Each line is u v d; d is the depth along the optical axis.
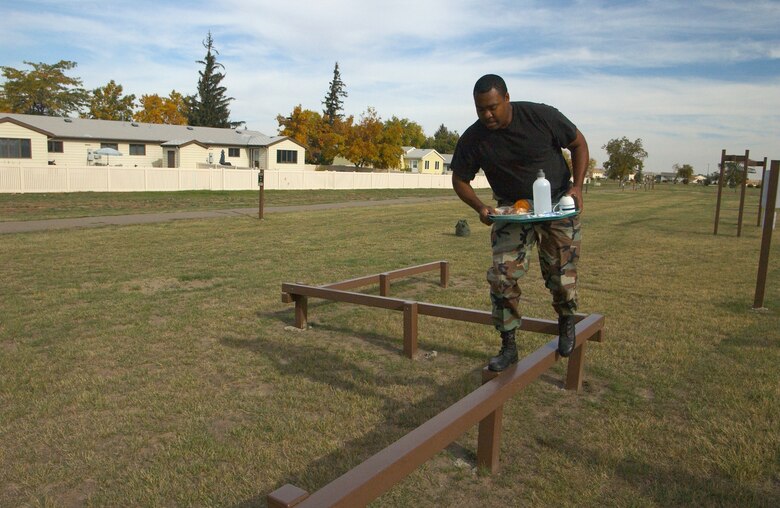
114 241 13.31
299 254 11.56
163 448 3.52
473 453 3.51
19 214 19.56
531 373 3.41
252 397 4.31
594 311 6.95
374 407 4.11
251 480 3.16
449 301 7.62
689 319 6.55
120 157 41.06
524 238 3.50
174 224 17.30
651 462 3.36
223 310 6.92
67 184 28.64
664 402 4.22
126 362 5.05
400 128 60.41
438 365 5.05
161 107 67.19
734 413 3.98
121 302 7.29
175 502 2.98
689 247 13.38
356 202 30.08
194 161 42.16
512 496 3.05
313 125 61.22
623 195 45.69
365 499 2.10
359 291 8.30
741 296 7.84
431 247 12.78
